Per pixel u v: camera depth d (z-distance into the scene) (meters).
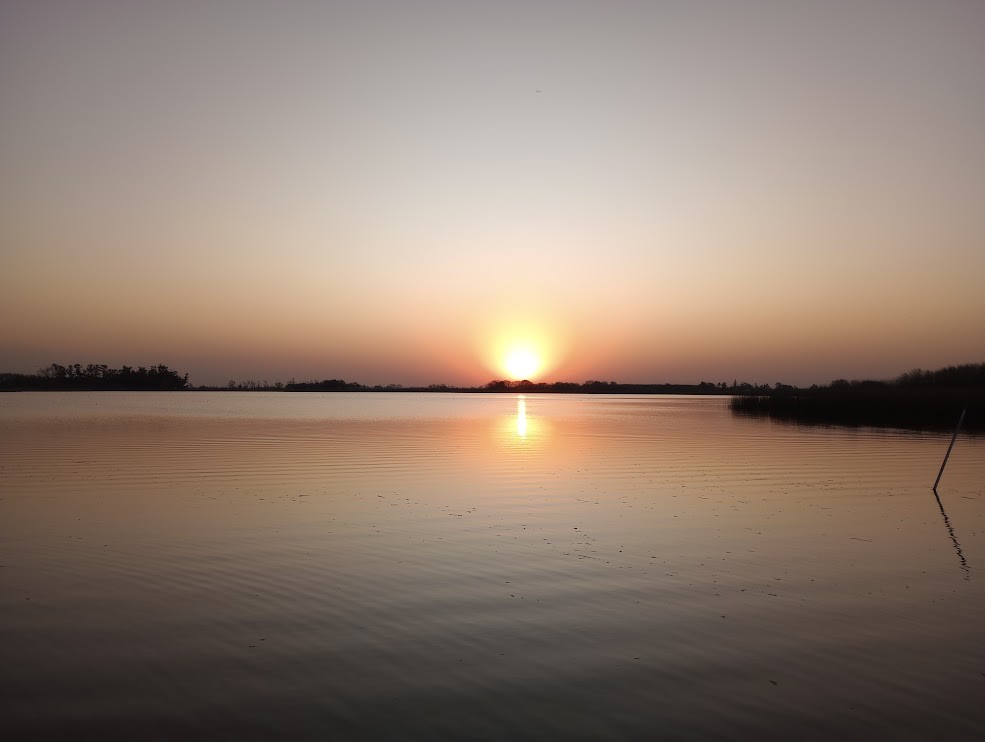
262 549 18.42
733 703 10.00
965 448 46.03
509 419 92.12
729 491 28.41
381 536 20.02
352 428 68.25
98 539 19.50
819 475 33.25
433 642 12.12
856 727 9.37
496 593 14.81
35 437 53.53
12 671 10.90
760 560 17.62
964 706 9.94
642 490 28.66
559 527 21.36
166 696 10.12
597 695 10.20
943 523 22.28
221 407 131.50
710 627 12.92
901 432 60.44
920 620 13.37
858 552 18.52
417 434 60.56
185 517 22.64
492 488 28.98
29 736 9.04
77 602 14.12
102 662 11.24
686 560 17.58
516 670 11.02
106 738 9.02
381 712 9.69
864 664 11.34
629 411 128.25
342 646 11.92
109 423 72.88
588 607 13.97
